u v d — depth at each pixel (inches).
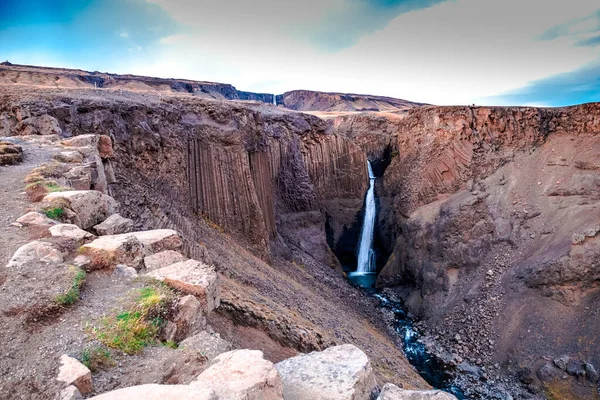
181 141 1202.6
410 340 1512.1
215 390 174.9
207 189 1286.9
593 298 1285.7
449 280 1696.6
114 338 223.0
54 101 892.0
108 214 453.4
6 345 207.8
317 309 1116.5
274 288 1024.9
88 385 187.2
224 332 479.8
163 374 204.5
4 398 173.8
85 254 311.4
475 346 1391.5
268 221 1668.3
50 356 202.1
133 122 993.5
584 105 1839.3
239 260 1075.9
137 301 260.7
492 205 1791.3
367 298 1833.2
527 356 1261.1
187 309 264.7
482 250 1699.1
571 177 1702.8
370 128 3193.9
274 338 572.7
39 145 689.6
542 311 1355.8
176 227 917.2
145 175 979.9
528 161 1887.3
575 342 1222.9
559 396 1119.0
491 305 1489.9
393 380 817.5
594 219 1472.7
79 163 591.5
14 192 441.1
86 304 254.8
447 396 226.2
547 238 1567.4
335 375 237.9
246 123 1567.4
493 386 1212.5
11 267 275.3
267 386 188.7
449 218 1806.1
